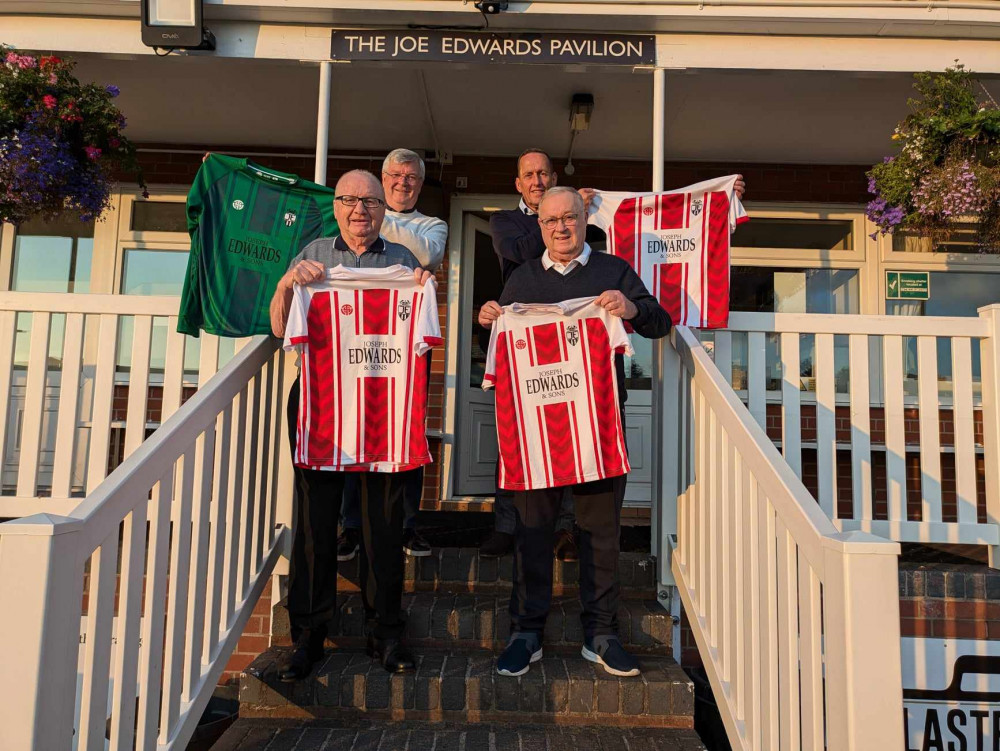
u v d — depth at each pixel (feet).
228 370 8.20
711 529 8.52
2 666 5.00
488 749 7.69
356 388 8.30
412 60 11.98
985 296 17.25
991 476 10.13
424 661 8.82
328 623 8.60
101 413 10.22
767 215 17.51
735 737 7.40
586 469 8.45
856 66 12.17
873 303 17.22
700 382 9.06
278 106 15.10
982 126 11.52
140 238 17.29
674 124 15.51
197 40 11.55
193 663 7.32
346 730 8.07
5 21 12.07
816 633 5.79
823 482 10.14
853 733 5.00
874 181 12.57
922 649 9.59
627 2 11.62
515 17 11.70
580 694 8.24
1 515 10.09
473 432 17.53
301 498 8.49
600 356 8.57
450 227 17.46
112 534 5.96
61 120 11.36
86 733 5.67
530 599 8.70
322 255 8.87
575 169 17.63
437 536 12.21
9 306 10.37
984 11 11.64
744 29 12.01
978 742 9.50
